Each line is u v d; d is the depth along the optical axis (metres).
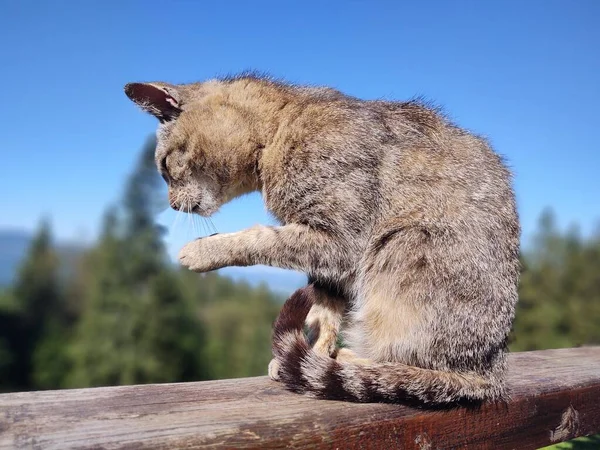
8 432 0.25
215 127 0.48
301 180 0.42
